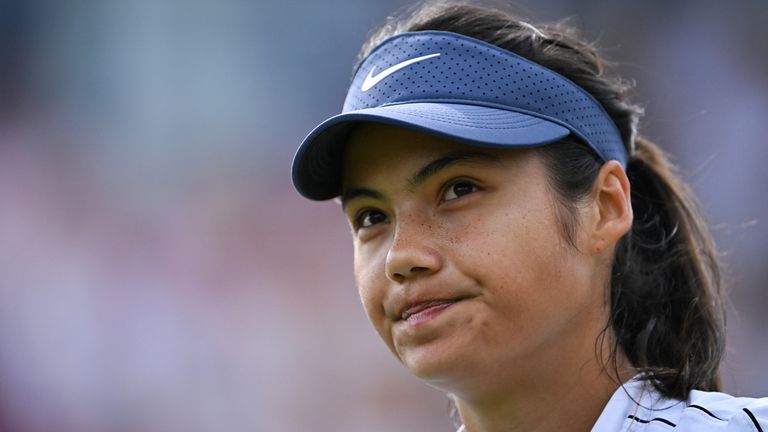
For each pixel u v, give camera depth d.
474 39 6.60
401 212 6.20
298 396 26.09
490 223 6.04
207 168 29.72
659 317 7.04
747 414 5.89
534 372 6.32
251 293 27.25
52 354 26.11
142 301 26.94
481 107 6.38
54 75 30.53
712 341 7.27
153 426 25.69
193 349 26.58
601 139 6.70
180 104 30.42
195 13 30.89
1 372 25.61
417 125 5.95
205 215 28.64
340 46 30.94
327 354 26.41
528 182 6.19
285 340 26.67
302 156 6.61
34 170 28.95
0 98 30.12
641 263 7.21
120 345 26.48
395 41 6.83
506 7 7.79
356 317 26.61
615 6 29.42
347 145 6.65
